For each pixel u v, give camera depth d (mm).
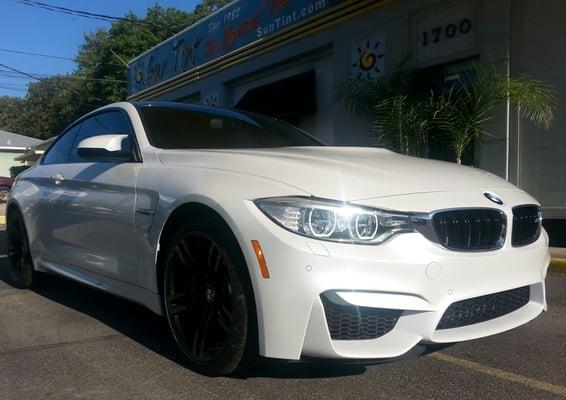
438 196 3039
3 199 23797
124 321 4504
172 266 3414
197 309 3344
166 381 3273
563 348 3873
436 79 9578
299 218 2818
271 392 3104
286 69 13273
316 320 2730
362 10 10633
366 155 3885
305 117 12641
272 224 2852
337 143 11336
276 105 12781
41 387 3242
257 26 13578
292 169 3143
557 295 5414
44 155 5594
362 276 2732
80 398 3088
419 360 3605
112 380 3318
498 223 3162
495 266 3066
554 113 7820
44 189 5020
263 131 4613
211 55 15539
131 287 3834
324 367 3451
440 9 9258
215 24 15320
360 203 2846
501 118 8312
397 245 2807
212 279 3205
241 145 4258
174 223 3465
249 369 3148
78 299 5230
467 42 8883
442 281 2863
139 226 3666
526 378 3330
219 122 4520
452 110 8117
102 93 35688
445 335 2930
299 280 2734
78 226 4402
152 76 19266
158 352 3766
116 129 4465
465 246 3010
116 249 3943
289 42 12523
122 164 4059
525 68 8109
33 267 5430
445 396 3066
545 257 3504
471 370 3445
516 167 8219
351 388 3160
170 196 3414
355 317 2746
